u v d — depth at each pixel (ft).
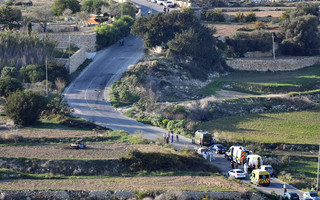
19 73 527.40
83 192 283.59
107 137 388.16
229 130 441.27
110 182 302.25
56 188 287.69
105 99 501.56
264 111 509.35
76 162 324.19
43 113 443.73
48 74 530.27
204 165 341.62
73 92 517.14
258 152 375.66
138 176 318.65
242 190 295.48
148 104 472.03
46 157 331.77
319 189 313.94
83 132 400.06
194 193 288.51
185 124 435.12
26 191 281.13
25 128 406.21
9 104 414.62
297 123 477.77
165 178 314.35
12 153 338.95
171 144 388.57
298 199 285.43
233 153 355.15
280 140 415.64
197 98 526.57
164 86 542.16
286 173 339.77
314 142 416.67
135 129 423.64
